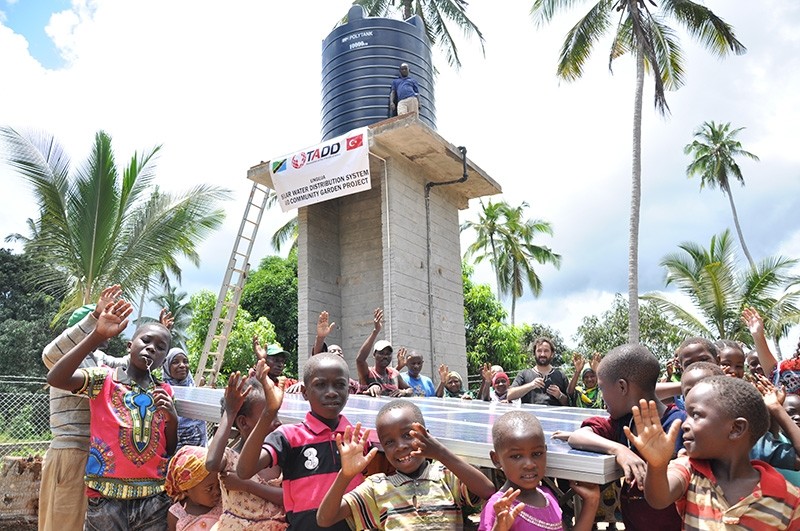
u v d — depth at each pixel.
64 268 17.77
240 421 3.80
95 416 4.02
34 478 7.28
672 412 3.32
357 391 7.57
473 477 2.90
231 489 3.49
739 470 2.66
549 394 8.09
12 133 15.80
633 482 2.83
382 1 22.70
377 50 14.90
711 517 2.58
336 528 3.22
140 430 4.05
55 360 4.34
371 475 3.34
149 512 4.05
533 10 19.28
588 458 2.67
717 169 41.25
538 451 2.73
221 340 12.79
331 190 12.49
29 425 11.99
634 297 18.11
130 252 16.94
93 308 4.88
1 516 7.02
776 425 3.55
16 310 32.19
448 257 14.74
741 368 4.81
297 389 6.90
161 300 41.12
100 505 3.94
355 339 14.38
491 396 9.56
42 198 16.27
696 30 19.39
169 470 3.74
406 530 2.85
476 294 27.62
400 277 12.70
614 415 3.33
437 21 23.14
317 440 3.40
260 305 25.98
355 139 12.30
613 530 4.03
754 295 24.14
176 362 6.41
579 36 19.55
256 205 14.00
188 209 17.36
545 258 39.25
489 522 2.69
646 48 18.81
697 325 24.59
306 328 13.52
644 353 3.31
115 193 16.41
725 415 2.59
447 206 15.09
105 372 4.11
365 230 14.80
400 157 13.40
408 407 3.10
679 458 2.88
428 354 13.26
